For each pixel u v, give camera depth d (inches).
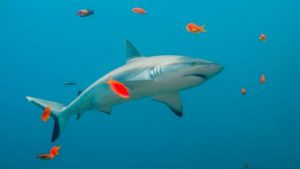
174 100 63.9
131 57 63.2
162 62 57.2
